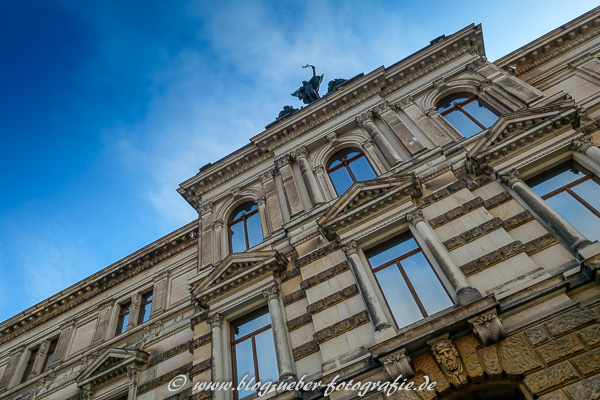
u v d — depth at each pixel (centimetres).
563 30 1962
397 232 1344
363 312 1173
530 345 910
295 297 1377
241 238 1862
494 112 1623
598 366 827
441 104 1856
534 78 1892
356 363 1048
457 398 941
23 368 2120
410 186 1361
